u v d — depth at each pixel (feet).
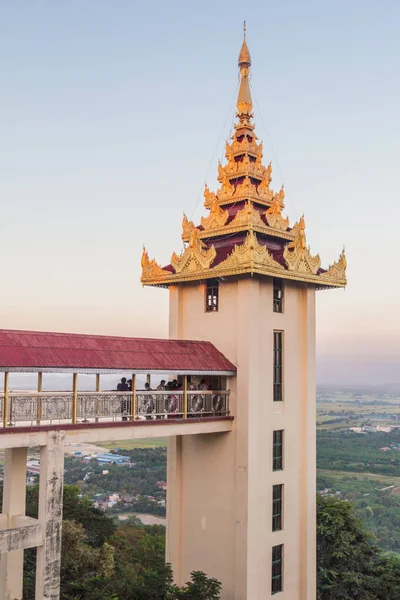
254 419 77.36
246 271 75.05
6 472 71.56
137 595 70.13
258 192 86.94
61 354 61.57
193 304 86.79
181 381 85.30
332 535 105.29
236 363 78.74
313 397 87.10
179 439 85.92
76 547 113.29
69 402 61.26
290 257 81.15
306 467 84.48
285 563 80.43
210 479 81.00
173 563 83.66
